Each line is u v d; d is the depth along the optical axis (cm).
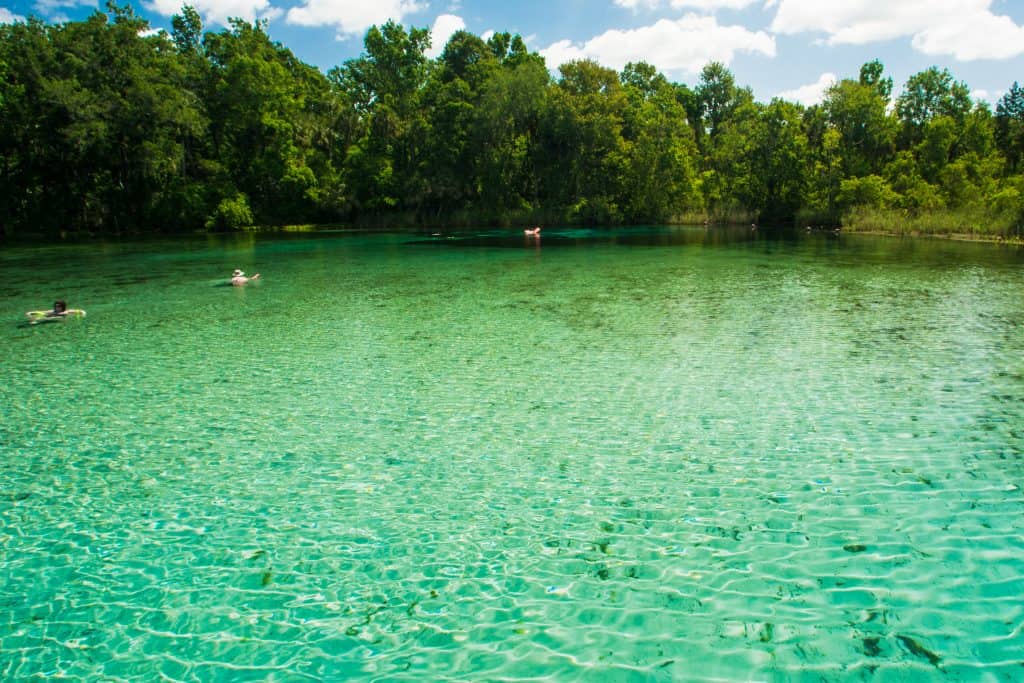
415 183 6041
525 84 5578
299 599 488
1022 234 3441
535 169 6041
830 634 432
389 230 5369
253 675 410
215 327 1482
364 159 6109
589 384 1012
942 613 449
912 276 2134
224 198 5359
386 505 630
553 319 1532
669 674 400
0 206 4594
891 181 5081
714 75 8706
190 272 2528
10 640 447
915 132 5806
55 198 4834
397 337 1366
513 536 568
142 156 4709
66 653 434
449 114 5772
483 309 1680
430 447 773
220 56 5881
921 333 1298
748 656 414
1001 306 1569
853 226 4575
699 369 1079
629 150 5769
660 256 3000
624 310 1631
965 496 613
